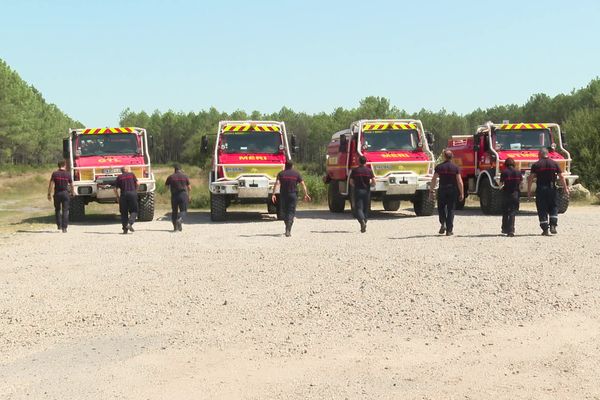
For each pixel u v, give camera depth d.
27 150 108.44
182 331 8.78
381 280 11.24
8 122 90.44
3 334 8.84
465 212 26.75
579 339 8.09
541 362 7.34
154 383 6.91
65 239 18.81
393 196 24.45
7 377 7.19
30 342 8.47
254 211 30.42
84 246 17.00
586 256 13.09
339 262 13.06
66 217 21.02
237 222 23.83
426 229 19.06
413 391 6.57
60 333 8.84
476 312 9.32
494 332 8.45
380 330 8.64
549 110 130.00
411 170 24.22
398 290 10.55
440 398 6.38
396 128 24.77
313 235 18.25
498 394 6.46
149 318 9.45
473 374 7.02
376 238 17.03
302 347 8.02
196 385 6.82
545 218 16.81
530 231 18.11
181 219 20.59
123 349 8.09
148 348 8.11
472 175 26.83
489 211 24.98
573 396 6.38
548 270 11.76
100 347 8.20
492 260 12.84
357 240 16.70
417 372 7.11
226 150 24.39
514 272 11.62
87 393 6.65
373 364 7.38
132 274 12.65
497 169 24.61
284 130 24.83
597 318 8.93
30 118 108.12
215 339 8.40
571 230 18.00
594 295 10.02
